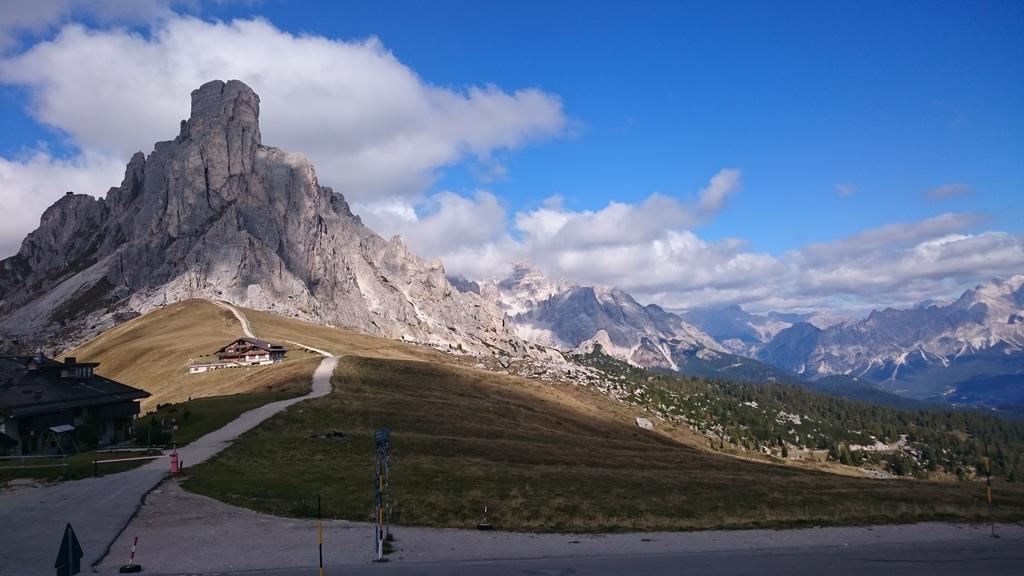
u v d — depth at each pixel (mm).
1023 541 37125
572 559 32500
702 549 34656
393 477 52312
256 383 123562
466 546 34500
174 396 132250
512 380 169375
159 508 41125
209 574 29203
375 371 138375
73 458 61875
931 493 53062
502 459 69688
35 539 34219
